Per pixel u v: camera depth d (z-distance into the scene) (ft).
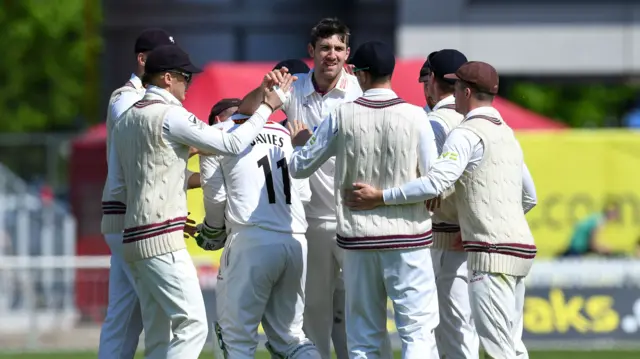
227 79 164.45
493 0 207.72
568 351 147.84
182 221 82.79
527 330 156.35
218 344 86.84
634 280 158.10
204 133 81.25
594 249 174.50
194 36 213.25
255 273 85.15
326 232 90.02
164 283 82.33
